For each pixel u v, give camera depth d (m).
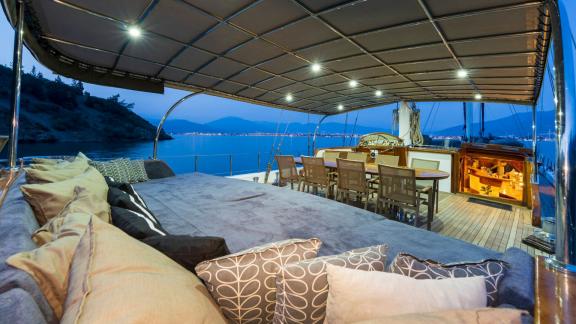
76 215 1.00
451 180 5.68
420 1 2.40
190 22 2.84
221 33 3.11
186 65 4.14
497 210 4.42
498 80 4.50
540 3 2.23
